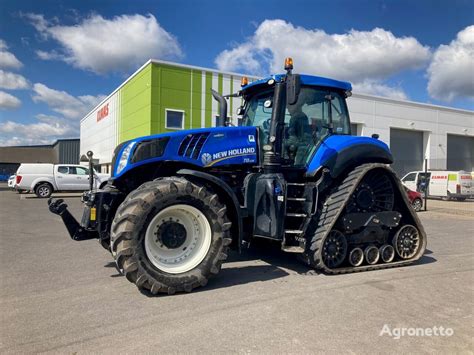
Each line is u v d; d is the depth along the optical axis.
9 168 60.94
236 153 5.32
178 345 3.26
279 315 3.92
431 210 16.56
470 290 4.86
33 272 5.54
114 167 5.28
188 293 4.60
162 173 5.25
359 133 28.06
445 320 3.88
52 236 8.64
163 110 20.41
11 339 3.38
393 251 6.13
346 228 5.64
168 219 4.66
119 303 4.25
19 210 14.05
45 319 3.80
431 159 31.34
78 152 58.59
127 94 24.38
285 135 5.72
